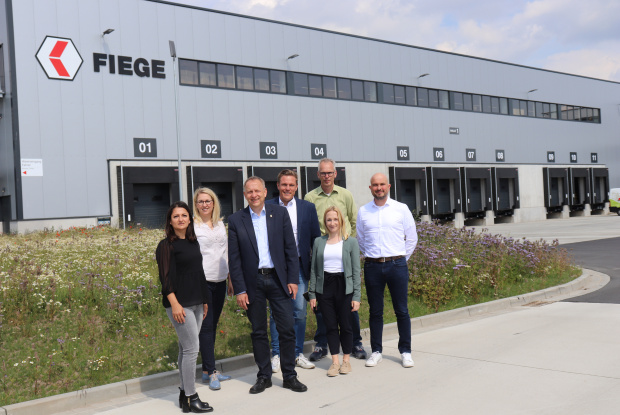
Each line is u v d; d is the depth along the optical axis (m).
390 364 6.11
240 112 27.31
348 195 6.96
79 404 5.37
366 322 8.23
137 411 5.07
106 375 5.96
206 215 5.87
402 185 34.25
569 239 22.39
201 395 5.43
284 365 5.46
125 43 23.92
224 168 26.50
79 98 22.72
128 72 23.95
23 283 8.03
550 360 5.81
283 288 5.46
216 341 7.16
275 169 28.39
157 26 24.86
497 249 11.81
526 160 41.44
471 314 8.91
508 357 6.02
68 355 6.42
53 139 22.09
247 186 5.53
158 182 24.59
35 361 6.29
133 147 23.98
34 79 21.75
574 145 45.38
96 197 23.02
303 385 5.38
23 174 21.39
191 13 25.89
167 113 25.00
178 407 5.14
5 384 5.70
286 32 29.23
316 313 6.54
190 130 25.69
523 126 41.38
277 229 5.54
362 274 10.05
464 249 11.67
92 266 10.66
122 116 23.75
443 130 36.25
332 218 5.95
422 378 5.49
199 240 5.72
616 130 49.34
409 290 9.62
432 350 6.57
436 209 35.25
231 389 5.57
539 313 8.52
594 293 10.29
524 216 40.75
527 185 41.09
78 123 22.67
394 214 6.16
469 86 37.91
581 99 46.16
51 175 22.00
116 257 11.55
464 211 36.88
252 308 5.51
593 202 46.78
